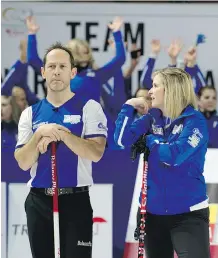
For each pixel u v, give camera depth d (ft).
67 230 38.22
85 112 39.42
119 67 52.21
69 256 37.93
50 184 38.37
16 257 53.21
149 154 37.55
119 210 53.21
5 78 52.39
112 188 52.90
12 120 52.70
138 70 52.26
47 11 51.85
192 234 36.19
